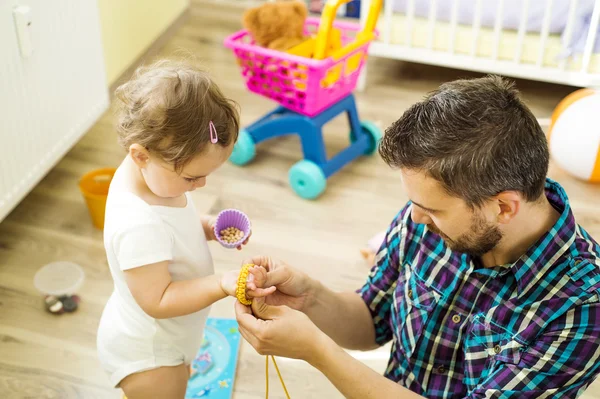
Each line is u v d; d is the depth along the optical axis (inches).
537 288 38.8
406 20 110.0
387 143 37.0
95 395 64.1
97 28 90.2
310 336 41.8
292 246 82.4
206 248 51.2
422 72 123.1
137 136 42.6
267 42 91.8
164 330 50.7
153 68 45.5
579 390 39.9
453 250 40.7
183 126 41.9
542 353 38.4
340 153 93.4
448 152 34.4
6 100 72.6
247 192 91.6
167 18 129.0
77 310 72.6
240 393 65.2
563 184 93.7
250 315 42.9
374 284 51.3
